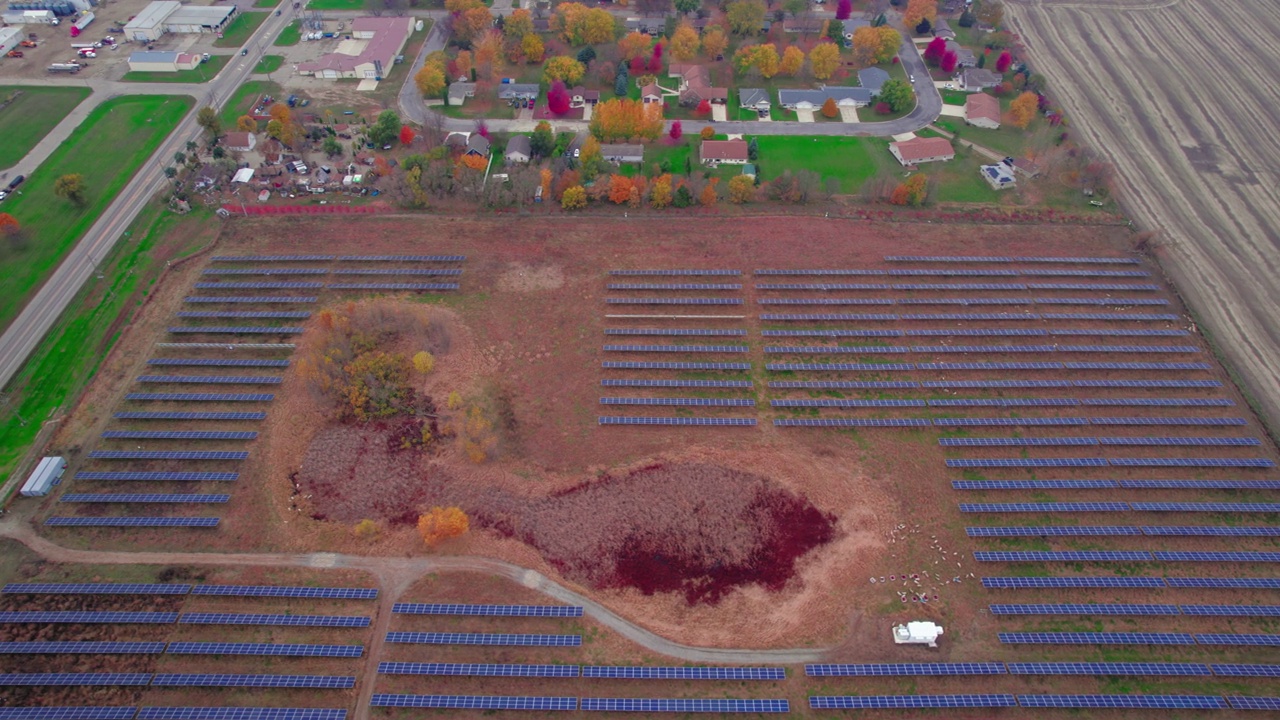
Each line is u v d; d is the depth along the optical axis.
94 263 127.31
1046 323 120.06
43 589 86.19
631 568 89.62
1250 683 80.88
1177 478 99.19
